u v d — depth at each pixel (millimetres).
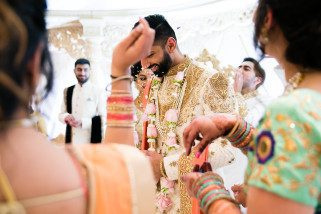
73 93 4027
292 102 639
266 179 616
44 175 489
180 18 3697
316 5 679
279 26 726
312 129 614
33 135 510
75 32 4422
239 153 2574
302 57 704
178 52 1819
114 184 569
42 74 518
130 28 4230
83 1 4211
